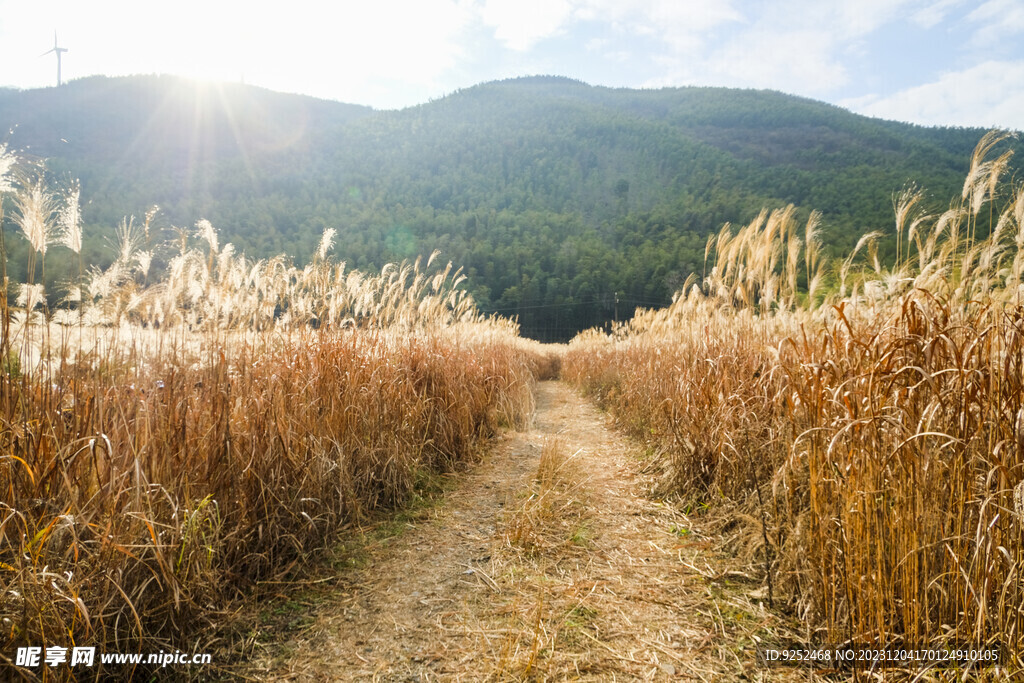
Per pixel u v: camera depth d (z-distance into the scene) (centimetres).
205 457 300
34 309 295
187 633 235
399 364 556
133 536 230
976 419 240
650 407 642
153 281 380
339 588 292
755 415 392
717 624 251
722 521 367
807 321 498
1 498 235
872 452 242
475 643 238
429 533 373
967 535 213
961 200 317
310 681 211
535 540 353
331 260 561
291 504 333
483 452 609
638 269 8969
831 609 227
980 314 265
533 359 1664
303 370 433
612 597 279
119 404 277
